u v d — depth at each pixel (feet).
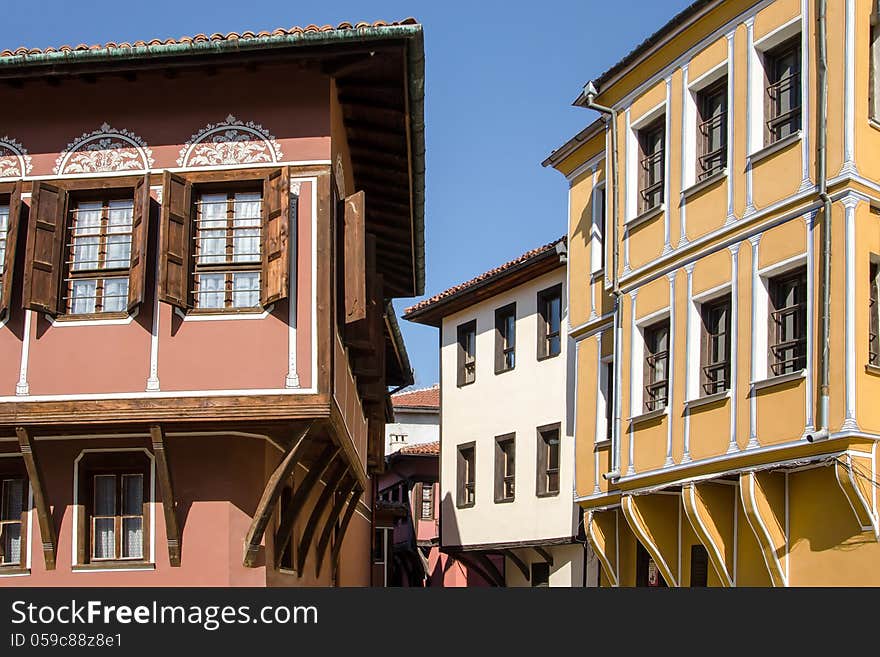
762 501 50.57
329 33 42.09
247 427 43.78
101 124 45.14
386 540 113.29
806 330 49.26
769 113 53.26
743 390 51.60
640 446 58.29
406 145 51.31
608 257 63.31
